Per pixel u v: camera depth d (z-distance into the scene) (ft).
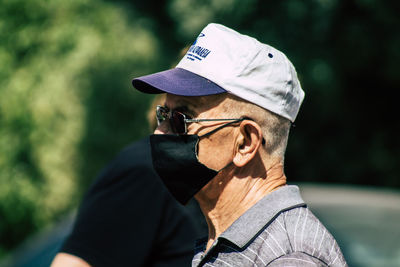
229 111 11.36
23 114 40.70
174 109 11.75
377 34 58.39
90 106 42.09
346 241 27.63
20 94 40.81
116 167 15.99
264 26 52.95
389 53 58.44
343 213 30.89
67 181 41.14
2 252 41.19
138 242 15.52
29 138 40.68
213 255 10.77
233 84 11.20
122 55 44.32
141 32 48.85
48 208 41.19
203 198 11.87
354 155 65.21
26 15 42.55
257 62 11.30
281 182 11.66
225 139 11.39
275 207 10.91
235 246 10.57
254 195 11.43
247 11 52.90
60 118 41.06
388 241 27.76
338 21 57.52
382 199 32.71
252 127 11.28
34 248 27.76
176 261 15.81
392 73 59.62
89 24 43.75
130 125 43.42
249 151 11.32
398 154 65.16
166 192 15.75
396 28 57.93
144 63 45.57
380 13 57.11
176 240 15.87
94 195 15.88
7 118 40.83
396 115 65.10
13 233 41.81
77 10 43.75
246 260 10.40
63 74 41.34
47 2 42.78
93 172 42.04
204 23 54.44
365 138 65.46
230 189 11.53
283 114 11.50
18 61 42.27
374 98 64.34
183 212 15.97
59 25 42.73
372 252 26.89
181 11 55.36
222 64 11.33
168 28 61.67
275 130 11.51
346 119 64.44
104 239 15.37
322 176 65.10
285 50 53.16
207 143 11.45
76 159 41.45
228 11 53.31
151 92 12.44
